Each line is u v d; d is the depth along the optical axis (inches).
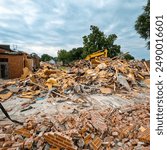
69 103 494.0
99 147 253.0
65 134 261.6
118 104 489.7
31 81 725.3
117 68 849.5
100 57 1159.0
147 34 1731.1
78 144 249.4
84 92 617.3
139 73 905.5
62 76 820.6
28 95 600.7
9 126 312.8
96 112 385.1
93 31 2289.6
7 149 234.4
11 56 1078.4
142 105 457.7
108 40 2298.2
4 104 500.1
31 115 389.1
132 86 743.7
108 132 292.8
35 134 270.4
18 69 1087.6
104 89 652.1
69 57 3154.5
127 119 354.3
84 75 838.5
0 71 1056.8
